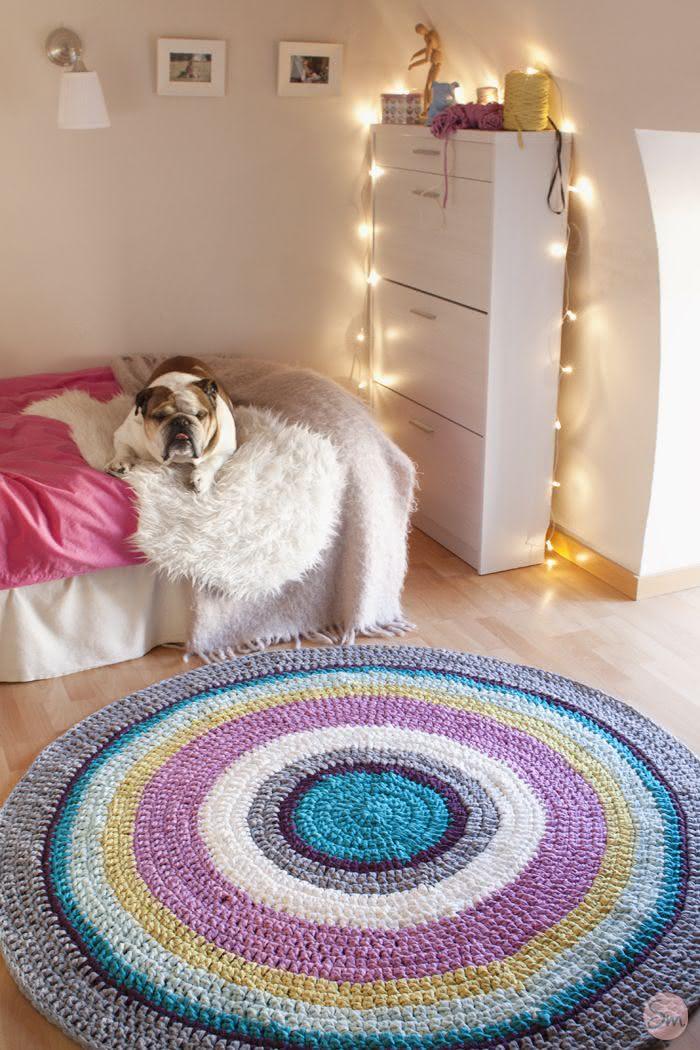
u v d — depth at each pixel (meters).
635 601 3.34
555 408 3.44
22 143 3.58
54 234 3.72
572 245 3.32
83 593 2.86
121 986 1.89
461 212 3.30
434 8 3.41
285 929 2.03
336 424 3.08
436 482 3.74
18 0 3.42
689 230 2.96
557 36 2.91
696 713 2.72
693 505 3.31
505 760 2.51
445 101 3.43
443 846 2.24
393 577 3.20
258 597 3.02
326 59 3.81
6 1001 1.89
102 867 2.17
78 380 3.77
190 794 2.39
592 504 3.49
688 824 2.29
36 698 2.79
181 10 3.62
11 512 2.70
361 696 2.77
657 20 2.51
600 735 2.60
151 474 2.86
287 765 2.49
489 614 3.25
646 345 3.09
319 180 3.99
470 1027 1.80
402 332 3.86
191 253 3.92
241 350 4.11
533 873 2.16
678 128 2.70
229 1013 1.84
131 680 2.88
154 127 3.72
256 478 2.89
